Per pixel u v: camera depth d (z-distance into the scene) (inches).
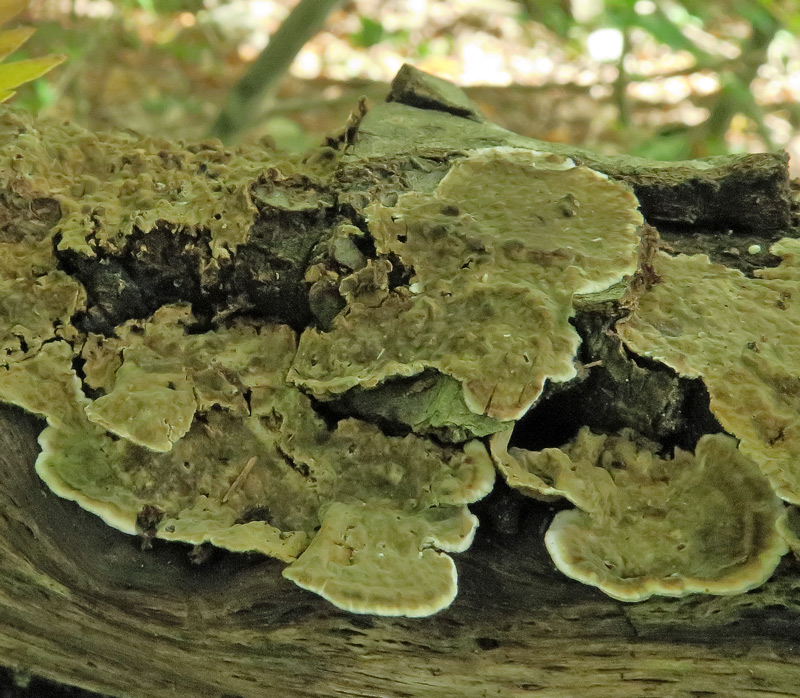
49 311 19.1
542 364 18.4
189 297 19.4
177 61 48.8
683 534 18.4
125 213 19.3
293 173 19.9
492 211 19.4
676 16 41.3
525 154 20.1
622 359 18.8
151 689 19.5
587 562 18.3
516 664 18.8
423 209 19.4
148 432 18.4
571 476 18.6
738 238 20.1
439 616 18.6
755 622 18.4
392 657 18.8
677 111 50.4
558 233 19.2
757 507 18.3
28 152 19.6
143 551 18.6
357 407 18.9
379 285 18.9
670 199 20.1
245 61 51.4
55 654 19.4
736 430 18.5
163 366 19.0
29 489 18.6
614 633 18.6
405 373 18.5
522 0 48.5
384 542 18.4
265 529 18.5
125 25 46.5
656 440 19.0
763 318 19.2
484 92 50.6
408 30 53.4
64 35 43.2
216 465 18.8
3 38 19.1
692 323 19.1
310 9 32.6
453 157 20.2
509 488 18.7
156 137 20.4
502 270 18.9
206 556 18.5
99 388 18.9
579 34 46.6
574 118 50.2
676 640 18.6
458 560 18.7
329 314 19.2
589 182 19.8
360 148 20.4
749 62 39.1
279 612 18.6
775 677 18.6
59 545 18.7
